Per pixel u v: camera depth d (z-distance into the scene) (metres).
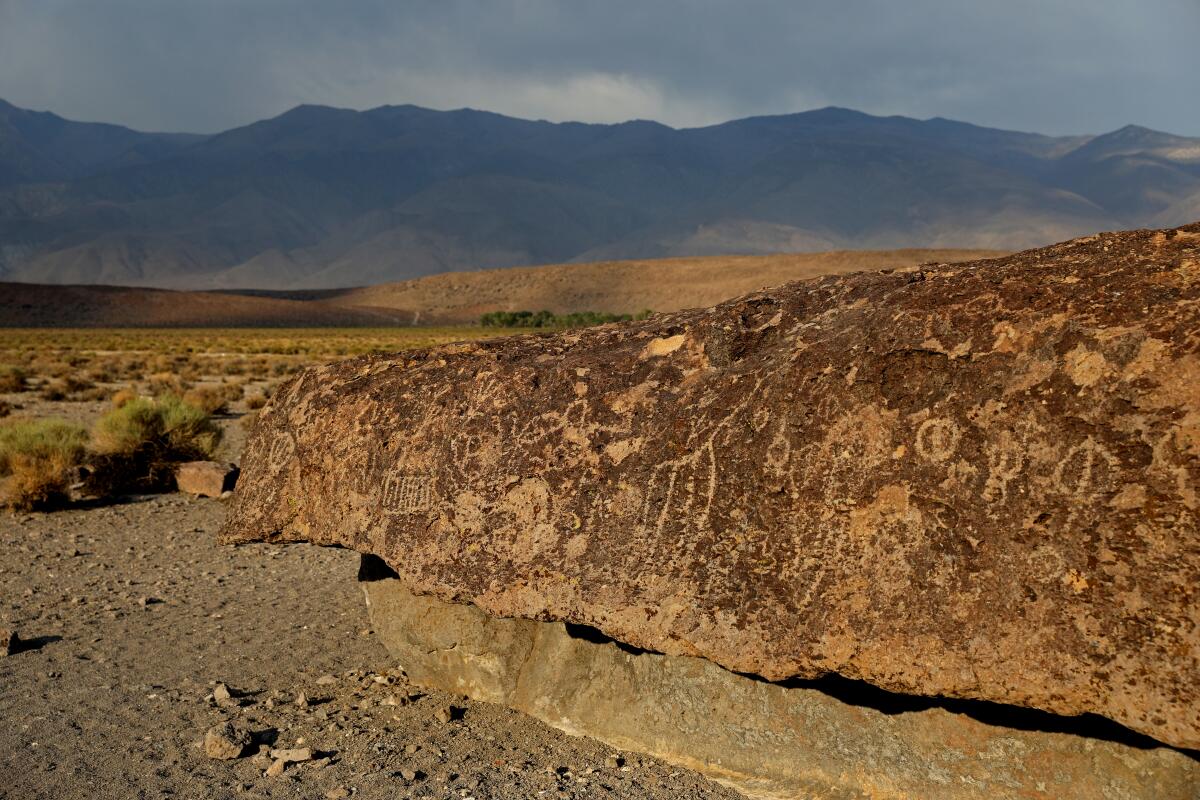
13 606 9.59
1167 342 4.02
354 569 11.24
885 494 4.50
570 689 6.16
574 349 6.40
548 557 5.36
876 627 4.34
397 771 5.54
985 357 4.48
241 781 5.46
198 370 44.66
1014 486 4.17
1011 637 4.01
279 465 6.71
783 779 5.19
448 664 6.84
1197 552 3.66
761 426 4.97
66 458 15.86
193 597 10.02
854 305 5.43
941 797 4.72
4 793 5.34
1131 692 3.72
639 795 5.22
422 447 6.04
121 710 6.66
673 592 4.96
